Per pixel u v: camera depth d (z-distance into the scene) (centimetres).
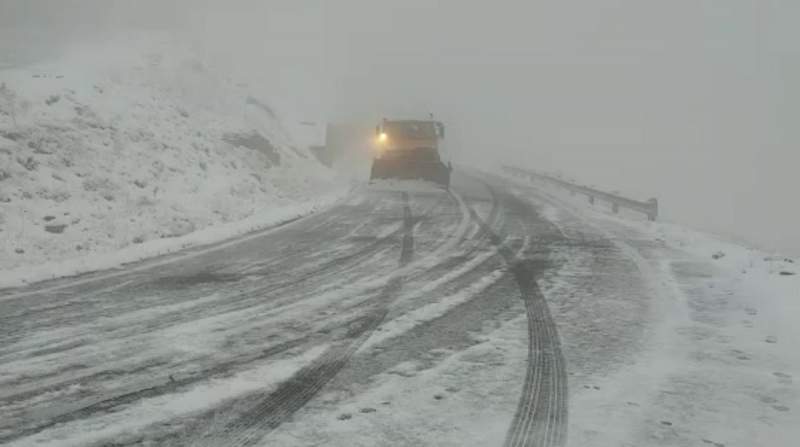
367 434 308
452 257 805
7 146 1058
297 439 303
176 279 673
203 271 716
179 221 1046
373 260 781
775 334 478
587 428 316
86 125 1292
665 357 426
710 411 338
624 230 1122
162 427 315
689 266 766
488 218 1228
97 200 1045
